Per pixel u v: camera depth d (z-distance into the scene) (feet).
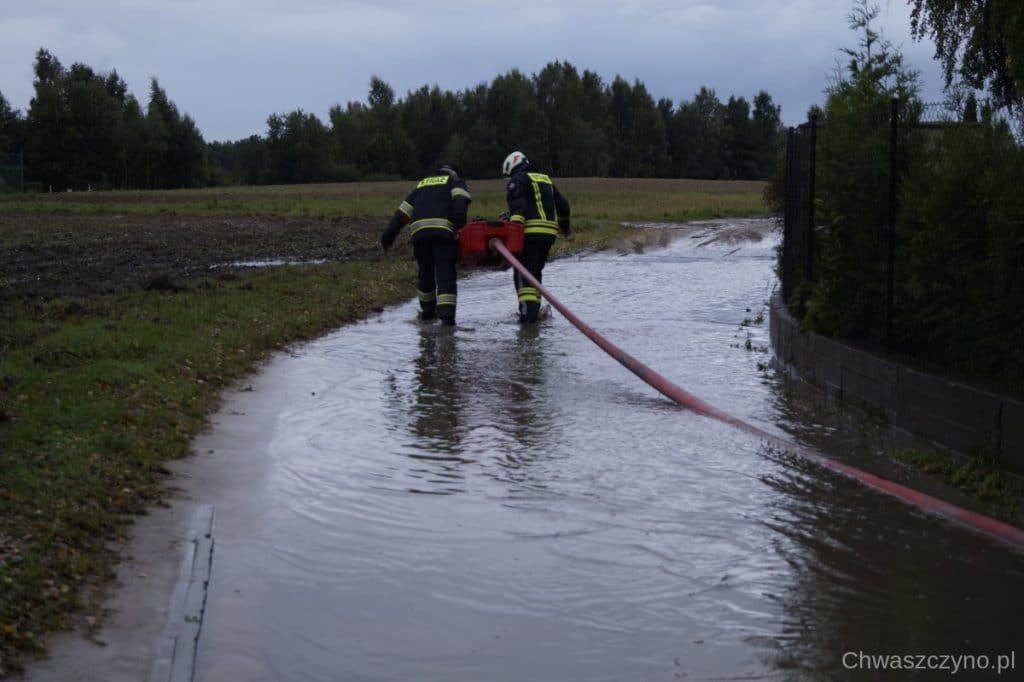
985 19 29.27
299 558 16.60
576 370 31.96
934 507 16.67
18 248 75.82
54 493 17.66
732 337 38.40
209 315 38.09
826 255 29.32
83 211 140.56
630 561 16.60
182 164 368.07
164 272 56.70
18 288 47.21
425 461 22.09
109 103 351.87
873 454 22.93
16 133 346.95
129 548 16.39
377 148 411.54
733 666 13.07
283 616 14.47
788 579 15.89
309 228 103.81
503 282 57.77
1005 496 19.36
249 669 12.92
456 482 20.67
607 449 23.13
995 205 22.18
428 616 14.55
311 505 19.15
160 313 38.17
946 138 25.45
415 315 44.09
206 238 89.25
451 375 31.01
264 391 28.25
